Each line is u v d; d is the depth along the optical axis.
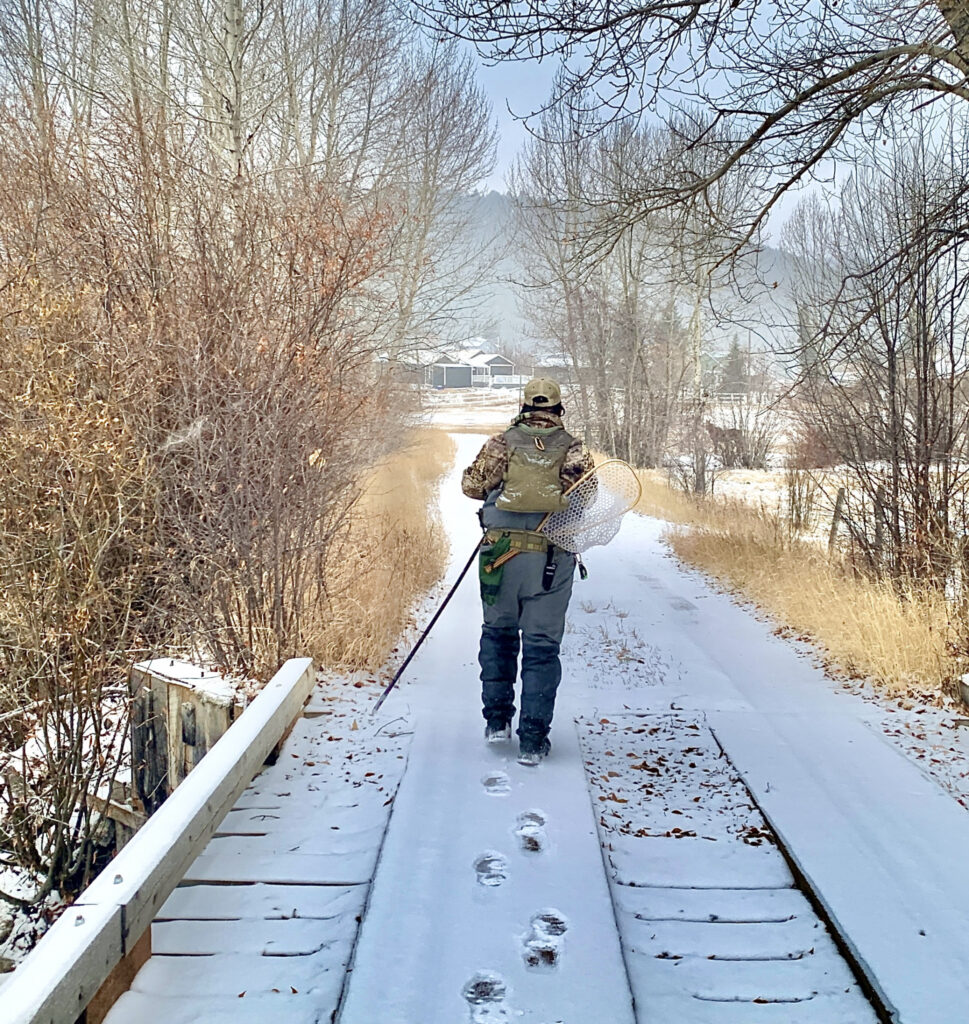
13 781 6.88
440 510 19.00
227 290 7.80
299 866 3.91
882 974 3.10
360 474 8.77
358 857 3.99
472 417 67.69
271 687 5.43
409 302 21.09
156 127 9.12
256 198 8.95
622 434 36.16
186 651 7.34
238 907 3.60
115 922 2.82
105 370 7.21
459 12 7.52
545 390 5.04
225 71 14.05
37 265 7.98
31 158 8.88
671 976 3.24
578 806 4.36
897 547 9.50
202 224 8.32
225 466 7.02
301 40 18.41
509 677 5.24
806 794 4.73
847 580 9.97
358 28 18.78
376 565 9.38
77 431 6.58
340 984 3.10
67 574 6.69
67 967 2.52
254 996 3.04
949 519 9.15
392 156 20.75
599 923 3.35
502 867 3.77
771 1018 2.99
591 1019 2.83
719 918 3.63
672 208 9.86
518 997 2.93
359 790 4.71
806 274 12.61
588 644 8.57
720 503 19.64
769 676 7.48
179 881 3.54
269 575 7.04
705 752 5.47
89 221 8.38
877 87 7.64
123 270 8.23
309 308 7.73
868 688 7.04
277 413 7.09
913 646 7.19
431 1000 2.92
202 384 7.27
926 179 9.84
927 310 9.46
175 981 3.12
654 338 36.16
